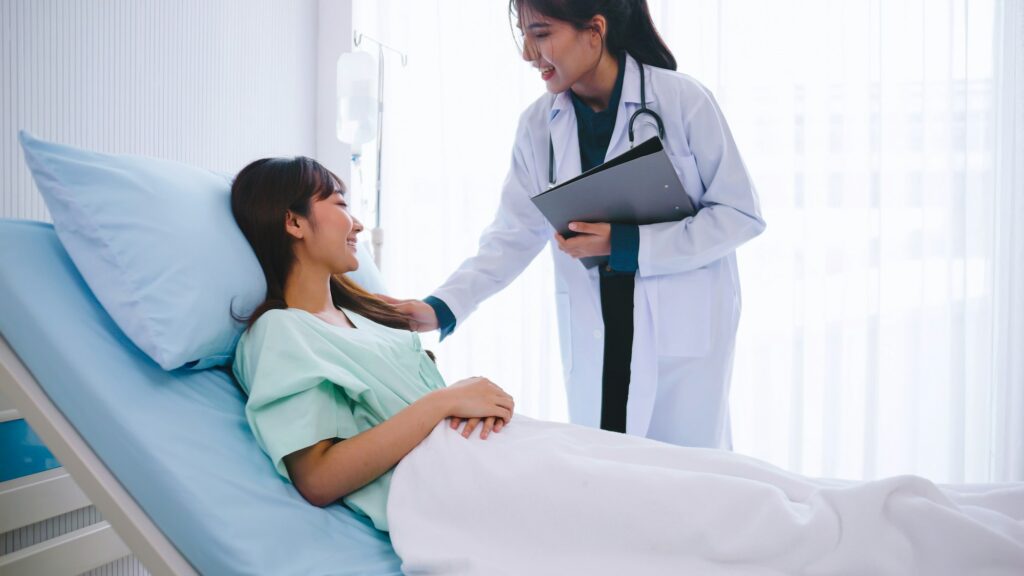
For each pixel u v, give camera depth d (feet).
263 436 2.93
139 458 2.74
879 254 6.99
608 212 4.38
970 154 6.97
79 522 4.22
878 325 7.03
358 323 3.95
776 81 7.21
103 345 2.93
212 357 3.26
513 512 2.74
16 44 4.40
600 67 4.63
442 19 8.06
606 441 3.34
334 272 3.78
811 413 7.27
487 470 2.86
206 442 2.91
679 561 2.52
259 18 6.83
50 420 2.77
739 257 7.36
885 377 7.14
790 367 7.30
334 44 7.72
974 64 6.90
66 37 4.75
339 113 6.53
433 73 8.17
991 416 6.93
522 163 5.29
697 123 4.49
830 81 7.10
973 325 7.03
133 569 5.06
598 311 4.84
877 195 6.97
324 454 3.00
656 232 4.34
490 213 8.04
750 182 4.49
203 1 6.07
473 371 8.08
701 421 4.72
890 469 7.16
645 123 4.53
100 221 2.97
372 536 3.03
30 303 2.85
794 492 2.79
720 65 7.26
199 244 3.21
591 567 2.57
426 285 8.25
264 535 2.74
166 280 3.01
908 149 7.00
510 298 7.95
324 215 3.65
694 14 7.37
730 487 2.58
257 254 3.66
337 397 3.25
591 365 4.90
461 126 8.07
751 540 2.44
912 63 6.97
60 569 3.76
